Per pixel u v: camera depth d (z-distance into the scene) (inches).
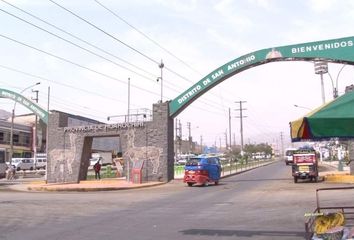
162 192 1106.7
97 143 2974.9
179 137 5029.5
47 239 454.6
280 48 1326.3
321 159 3403.1
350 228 360.5
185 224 549.6
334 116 304.0
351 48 1258.0
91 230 510.9
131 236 468.1
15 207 767.7
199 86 1445.6
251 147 6358.3
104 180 1624.0
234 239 439.5
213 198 906.1
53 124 1662.2
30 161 3147.1
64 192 1199.6
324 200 784.9
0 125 3398.1
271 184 1288.1
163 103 1491.1
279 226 510.3
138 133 1514.5
